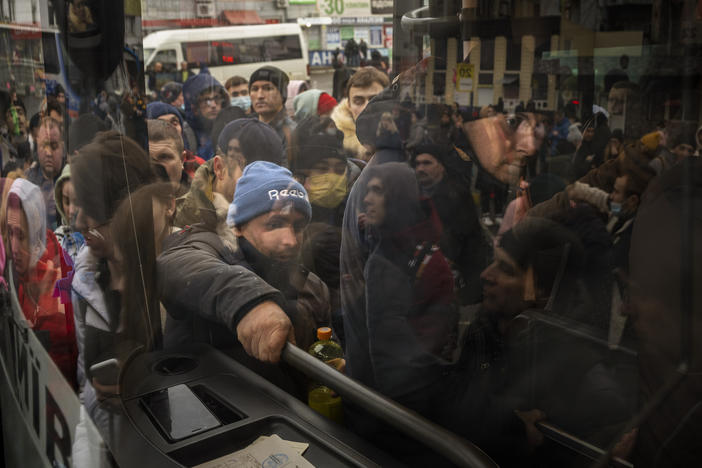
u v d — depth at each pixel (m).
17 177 0.92
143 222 0.91
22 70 0.87
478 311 0.69
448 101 0.70
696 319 0.53
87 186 0.86
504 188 0.67
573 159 0.61
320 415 0.75
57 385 0.84
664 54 0.55
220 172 1.02
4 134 0.94
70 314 0.87
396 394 0.71
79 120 0.84
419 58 0.79
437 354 0.70
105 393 0.82
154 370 0.85
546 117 0.63
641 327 0.56
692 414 0.53
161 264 0.93
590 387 0.61
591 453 0.59
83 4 0.81
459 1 0.70
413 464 0.65
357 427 0.74
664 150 0.55
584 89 0.61
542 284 0.65
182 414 0.77
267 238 0.94
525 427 0.64
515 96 0.65
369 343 0.74
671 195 0.54
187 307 0.91
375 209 0.74
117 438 0.73
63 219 0.86
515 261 0.66
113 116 0.87
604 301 0.60
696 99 0.54
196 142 1.05
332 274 0.92
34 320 0.89
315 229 0.92
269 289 0.90
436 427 0.64
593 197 0.60
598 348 0.60
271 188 0.95
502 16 0.66
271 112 1.00
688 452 0.53
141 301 0.89
